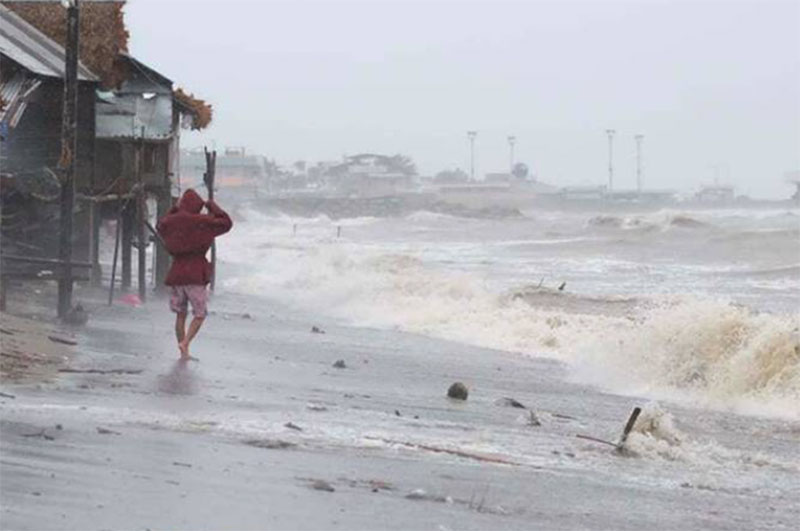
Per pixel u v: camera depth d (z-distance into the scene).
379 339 58.94
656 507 25.08
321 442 28.84
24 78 60.19
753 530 23.64
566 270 115.31
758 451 33.34
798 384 42.84
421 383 43.31
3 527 18.36
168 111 83.19
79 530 18.58
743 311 48.09
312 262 103.44
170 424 29.25
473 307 71.62
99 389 34.50
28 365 37.72
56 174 59.28
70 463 23.47
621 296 80.81
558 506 24.28
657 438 33.25
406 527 20.97
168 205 77.62
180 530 19.22
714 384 44.34
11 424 27.25
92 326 52.75
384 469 26.23
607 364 49.34
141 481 22.45
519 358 53.59
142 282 69.94
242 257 122.06
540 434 33.47
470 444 30.80
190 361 42.81
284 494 22.59
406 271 96.12
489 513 22.92
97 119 74.81
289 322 65.50
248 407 33.47
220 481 23.17
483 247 160.62
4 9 74.25
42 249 61.12
